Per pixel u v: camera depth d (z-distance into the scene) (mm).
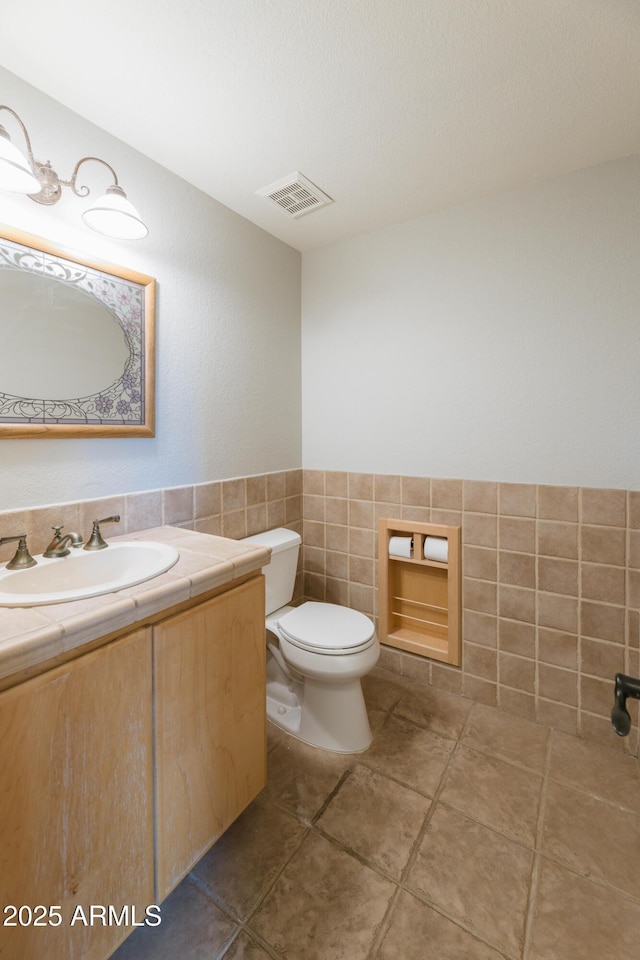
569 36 1055
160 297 1572
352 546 2221
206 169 1588
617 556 1574
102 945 846
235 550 1269
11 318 1160
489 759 1545
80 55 1104
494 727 1719
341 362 2207
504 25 1030
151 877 944
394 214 1908
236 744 1159
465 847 1206
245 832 1252
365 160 1542
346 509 2229
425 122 1355
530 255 1682
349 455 2211
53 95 1234
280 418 2197
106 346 1390
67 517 1316
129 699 882
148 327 1507
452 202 1812
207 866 1151
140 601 891
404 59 1123
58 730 762
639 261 1489
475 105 1282
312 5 983
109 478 1437
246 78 1182
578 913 1035
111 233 1277
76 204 1304
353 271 2139
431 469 1963
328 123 1360
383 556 2096
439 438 1932
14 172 985
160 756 949
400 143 1451
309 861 1165
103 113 1309
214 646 1081
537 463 1711
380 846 1210
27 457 1225
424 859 1172
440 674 1975
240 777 1177
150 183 1521
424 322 1940
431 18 1016
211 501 1810
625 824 1281
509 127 1373
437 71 1160
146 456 1553
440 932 997
